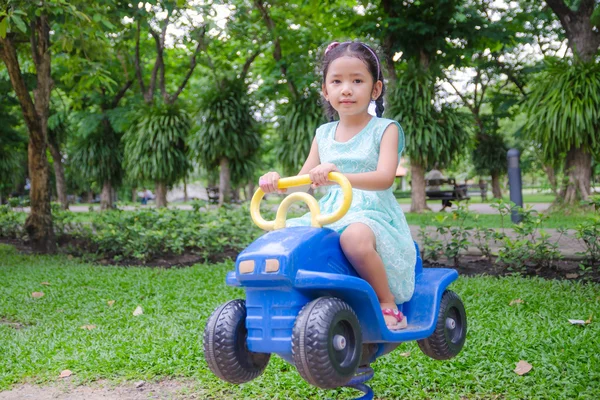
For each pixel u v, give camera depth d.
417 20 14.25
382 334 2.03
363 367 2.30
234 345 2.04
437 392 3.23
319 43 14.89
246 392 3.35
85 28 7.83
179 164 17.28
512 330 4.23
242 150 16.14
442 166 15.77
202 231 8.50
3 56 9.26
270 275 1.88
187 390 3.40
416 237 9.30
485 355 3.69
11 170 21.11
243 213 9.61
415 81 14.69
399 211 2.48
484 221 12.18
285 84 16.19
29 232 10.02
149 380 3.63
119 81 20.52
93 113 20.47
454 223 11.43
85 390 3.50
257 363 2.14
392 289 2.25
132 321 4.99
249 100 16.39
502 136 27.33
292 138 15.11
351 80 2.34
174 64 20.41
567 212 12.86
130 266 8.14
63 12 7.48
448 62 15.51
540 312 4.71
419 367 3.51
